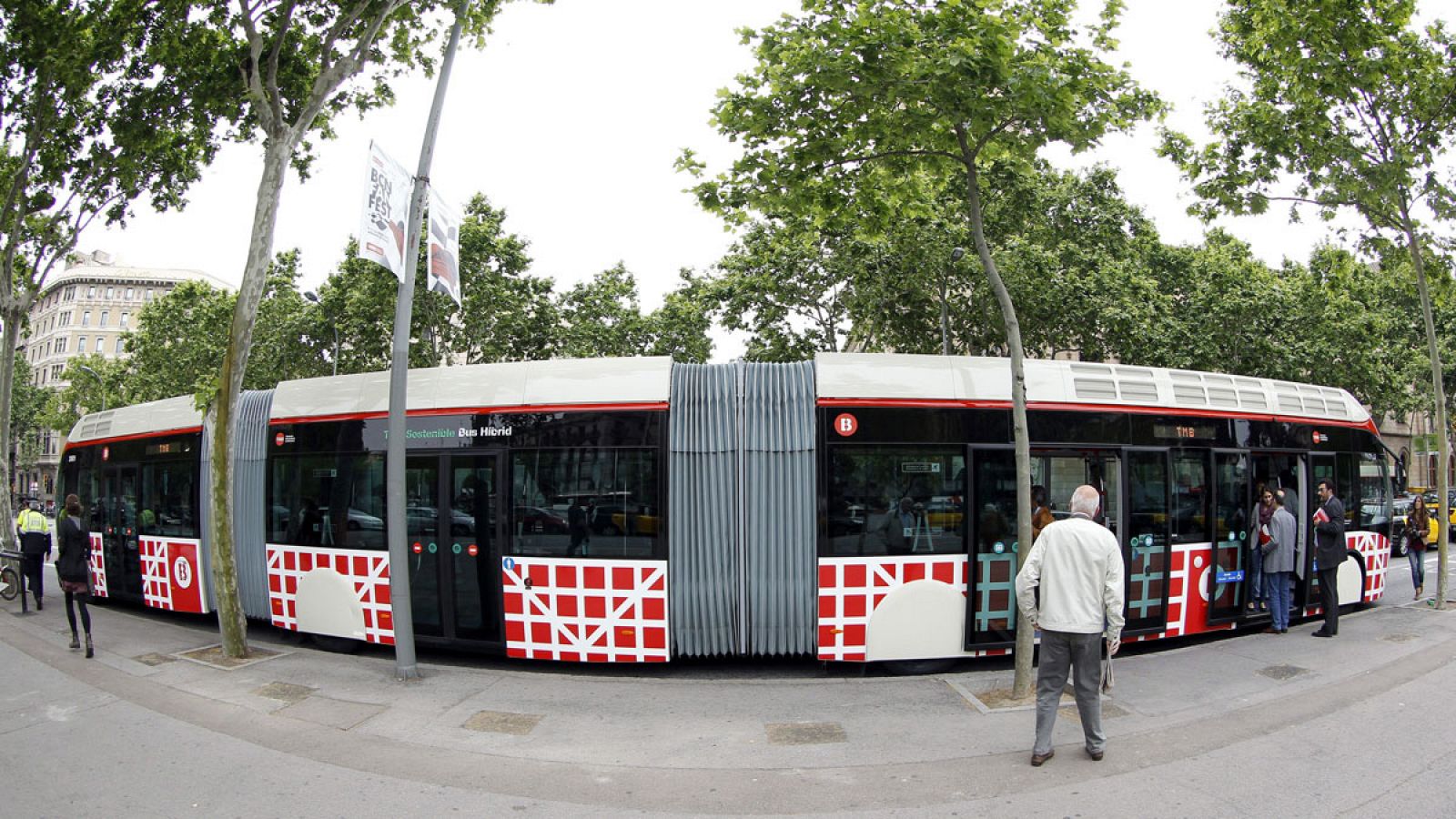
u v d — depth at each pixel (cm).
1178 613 877
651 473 816
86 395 5478
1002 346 2181
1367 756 548
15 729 662
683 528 810
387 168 788
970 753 573
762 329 2358
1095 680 543
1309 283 2153
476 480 859
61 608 1311
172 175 1538
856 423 806
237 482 1022
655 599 802
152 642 1002
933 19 712
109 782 543
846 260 1962
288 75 1210
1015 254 1823
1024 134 784
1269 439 967
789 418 816
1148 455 871
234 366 905
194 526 1102
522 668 859
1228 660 825
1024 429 697
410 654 803
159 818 484
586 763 573
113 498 1230
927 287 1911
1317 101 1089
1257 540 952
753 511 806
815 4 741
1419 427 4619
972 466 809
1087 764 543
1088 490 559
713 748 600
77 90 1305
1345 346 2231
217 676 820
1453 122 1089
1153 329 2092
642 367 841
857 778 535
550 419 841
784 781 534
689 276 2889
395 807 498
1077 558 539
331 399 957
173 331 3644
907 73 692
